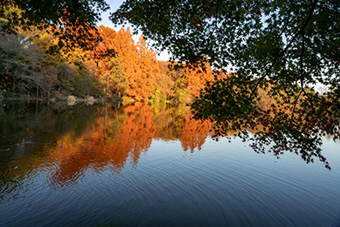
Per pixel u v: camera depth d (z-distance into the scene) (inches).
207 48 183.3
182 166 382.9
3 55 1058.7
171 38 190.4
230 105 170.2
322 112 175.6
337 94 180.5
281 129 197.0
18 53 1115.9
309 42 176.1
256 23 188.7
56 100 1555.1
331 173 391.9
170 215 232.1
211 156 457.1
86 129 644.7
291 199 288.5
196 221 225.6
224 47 187.5
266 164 424.5
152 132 674.8
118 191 275.4
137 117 999.6
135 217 223.9
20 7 230.2
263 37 193.0
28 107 1021.8
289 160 454.3
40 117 781.3
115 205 243.6
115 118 916.6
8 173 305.1
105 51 283.4
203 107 176.4
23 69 1165.1
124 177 318.0
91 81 1808.6
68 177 305.9
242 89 185.3
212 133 712.4
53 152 409.4
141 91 2445.9
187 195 278.5
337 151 575.2
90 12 248.8
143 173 338.0
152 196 269.6
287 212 256.1
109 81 2148.1
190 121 971.9
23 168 325.4
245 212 249.4
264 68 201.9
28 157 372.2
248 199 280.4
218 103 171.3
